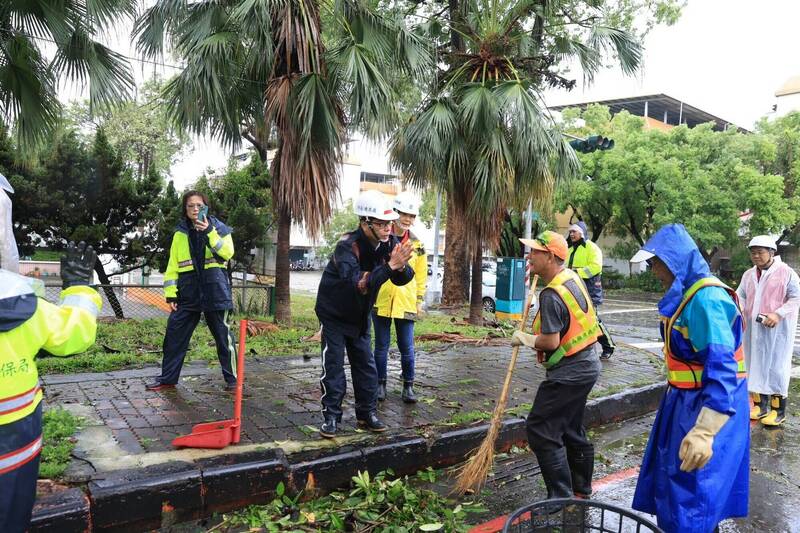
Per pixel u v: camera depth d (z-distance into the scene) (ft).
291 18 26.03
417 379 20.76
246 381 18.90
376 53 27.89
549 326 11.32
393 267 12.32
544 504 8.09
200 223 16.58
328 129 26.27
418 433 14.62
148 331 28.17
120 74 22.33
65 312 7.18
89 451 12.17
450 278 48.93
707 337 8.84
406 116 38.68
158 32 25.86
